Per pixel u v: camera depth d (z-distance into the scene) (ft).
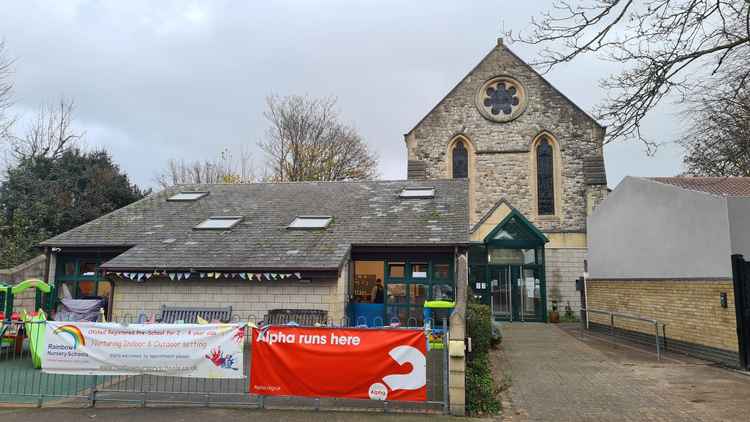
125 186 98.02
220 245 49.96
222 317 44.96
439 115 82.23
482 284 72.02
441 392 27.99
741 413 25.30
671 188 44.09
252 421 23.94
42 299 53.98
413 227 51.72
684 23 25.73
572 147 78.74
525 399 28.17
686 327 41.83
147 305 47.16
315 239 50.11
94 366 27.07
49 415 25.04
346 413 25.18
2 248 67.72
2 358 39.93
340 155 128.67
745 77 27.91
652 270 47.50
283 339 26.09
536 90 80.64
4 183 86.58
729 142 51.98
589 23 26.43
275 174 124.77
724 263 36.99
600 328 58.44
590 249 63.31
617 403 27.30
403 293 50.52
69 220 85.87
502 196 79.25
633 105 27.22
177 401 26.94
